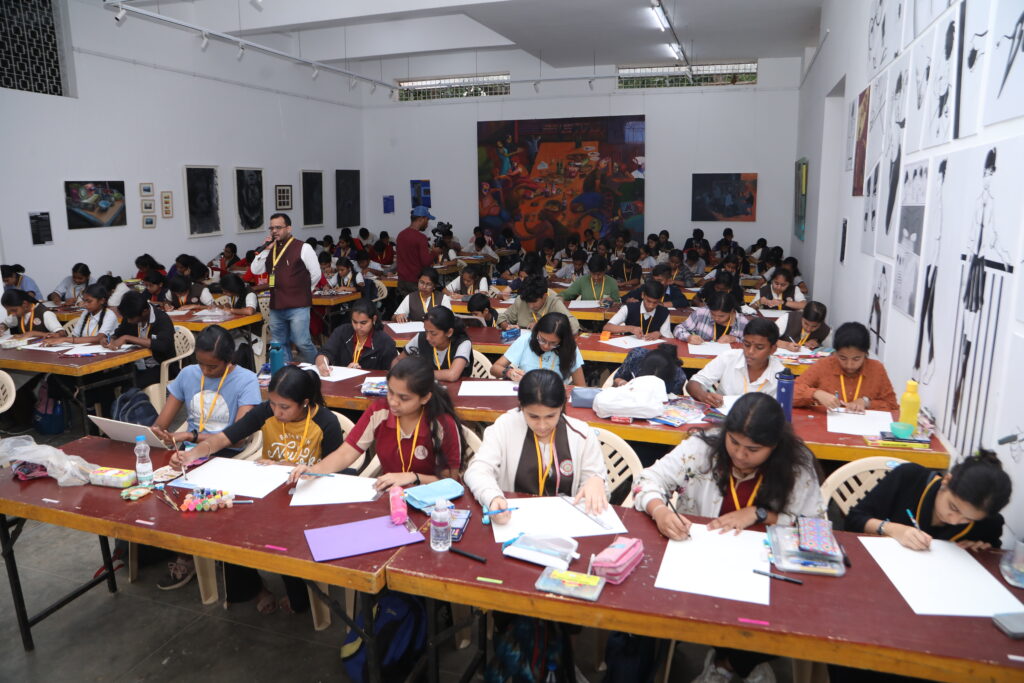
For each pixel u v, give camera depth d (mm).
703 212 12344
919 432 2977
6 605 2986
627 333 5348
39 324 5875
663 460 2363
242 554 2037
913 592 1769
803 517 2041
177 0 7430
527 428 2475
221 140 10172
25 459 2561
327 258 9664
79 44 7941
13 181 7336
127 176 8688
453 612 2652
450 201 13531
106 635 2797
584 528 2111
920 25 3469
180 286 7164
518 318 5371
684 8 8117
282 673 2574
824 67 7258
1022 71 2189
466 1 7707
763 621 1649
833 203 7176
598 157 12594
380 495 2391
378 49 11023
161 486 2469
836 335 3373
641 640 2197
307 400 2855
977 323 2574
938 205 3090
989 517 1928
